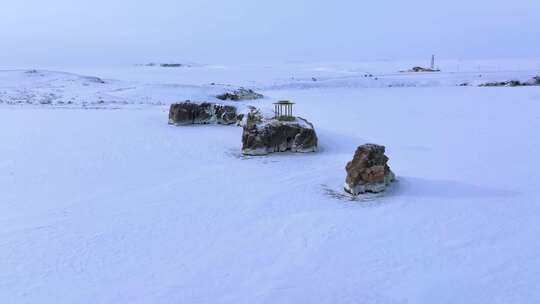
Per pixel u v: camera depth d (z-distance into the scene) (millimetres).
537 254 10000
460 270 9445
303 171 16422
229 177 15719
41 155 18031
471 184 14531
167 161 17625
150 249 10500
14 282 9094
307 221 12008
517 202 12938
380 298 8562
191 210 12781
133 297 8617
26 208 12859
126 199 13625
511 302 8344
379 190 13758
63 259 10016
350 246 10602
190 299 8562
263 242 10852
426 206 12883
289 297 8609
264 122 19703
